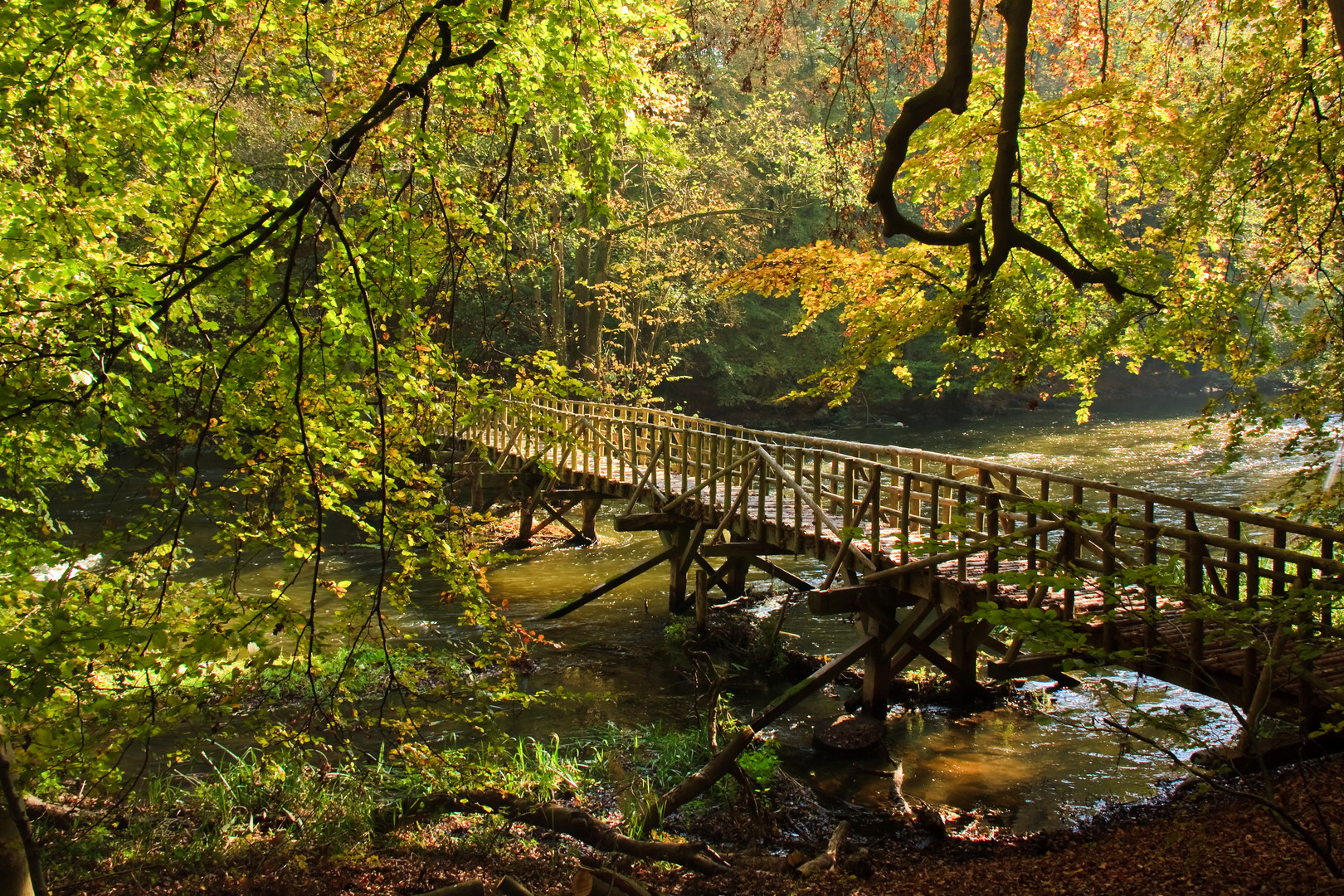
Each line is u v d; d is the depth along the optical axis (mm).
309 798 7109
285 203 4988
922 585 8828
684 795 7305
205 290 4926
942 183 9328
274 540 4957
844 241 8773
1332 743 6316
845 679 10570
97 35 4160
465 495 20562
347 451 5000
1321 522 7664
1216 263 8617
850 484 9836
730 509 12086
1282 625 4738
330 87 5938
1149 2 9727
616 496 15539
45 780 5125
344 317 4578
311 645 4820
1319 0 7312
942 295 7609
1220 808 6164
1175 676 6418
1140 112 7742
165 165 4805
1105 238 8102
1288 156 7301
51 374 4121
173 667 4238
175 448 4758
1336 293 8039
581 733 8945
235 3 4965
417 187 5832
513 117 5297
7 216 4430
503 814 6848
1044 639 4984
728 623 12453
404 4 5969
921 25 9273
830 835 7066
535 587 14820
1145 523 6504
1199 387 43781
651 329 32156
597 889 5102
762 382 37312
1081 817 7137
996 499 7910
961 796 7695
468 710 9344
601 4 5207
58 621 3715
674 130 17656
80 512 14781
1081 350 7777
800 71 28891
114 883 5691
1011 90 6820
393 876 5969
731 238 25422
